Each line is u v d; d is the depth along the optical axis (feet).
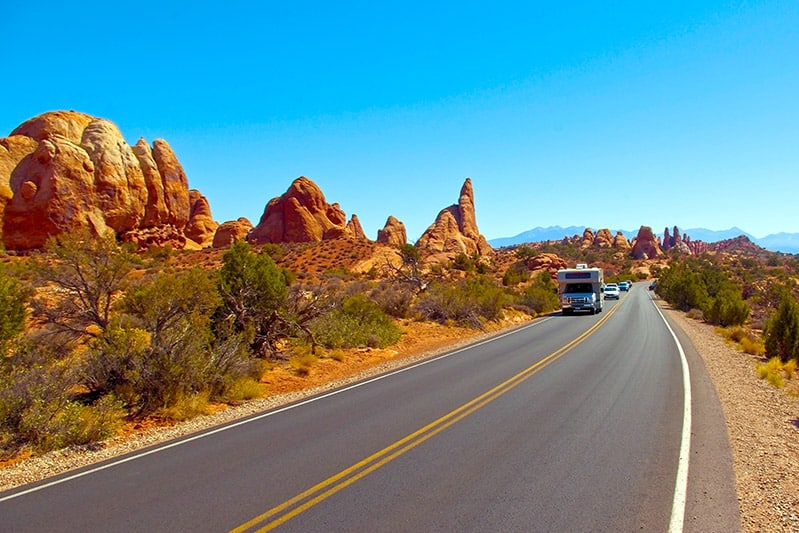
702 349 64.95
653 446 24.70
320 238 317.22
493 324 99.66
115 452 27.02
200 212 326.85
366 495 19.29
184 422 33.60
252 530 16.71
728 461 22.56
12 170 189.26
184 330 40.29
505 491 19.35
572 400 35.09
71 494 20.61
